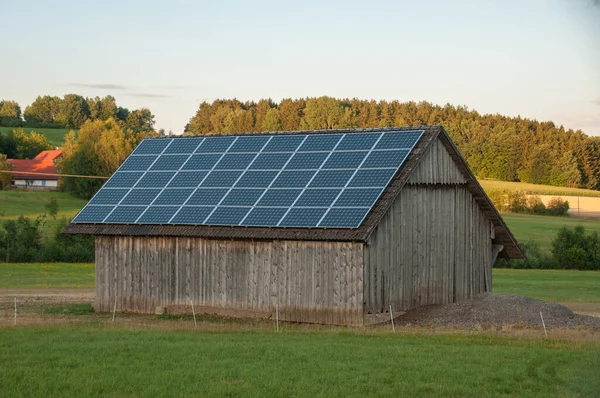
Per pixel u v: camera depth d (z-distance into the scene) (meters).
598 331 33.47
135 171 45.09
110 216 41.97
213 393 21.31
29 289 57.41
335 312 35.78
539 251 95.62
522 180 182.12
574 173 175.62
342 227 34.94
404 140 39.03
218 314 38.94
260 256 37.88
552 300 53.94
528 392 21.73
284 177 39.56
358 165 38.28
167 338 30.44
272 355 26.50
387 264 36.94
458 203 42.09
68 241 91.94
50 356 26.19
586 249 92.06
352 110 198.38
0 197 145.00
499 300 39.19
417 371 24.17
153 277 40.84
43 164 186.12
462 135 195.25
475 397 21.22
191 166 43.53
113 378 22.98
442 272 40.75
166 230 39.62
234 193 39.91
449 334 31.91
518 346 29.00
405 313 37.91
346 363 25.27
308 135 42.34
